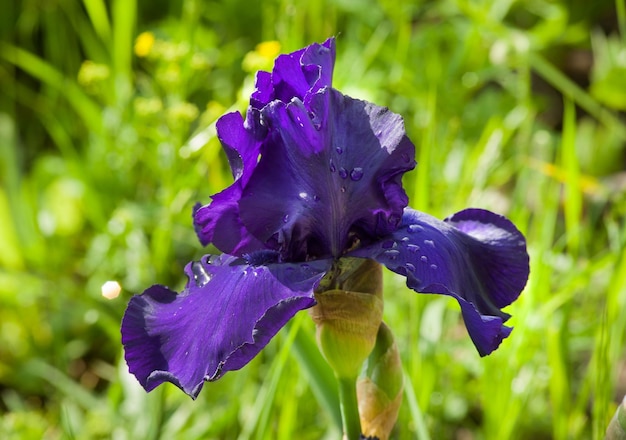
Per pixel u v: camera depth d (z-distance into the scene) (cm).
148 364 27
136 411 46
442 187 58
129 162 61
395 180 28
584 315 54
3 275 59
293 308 25
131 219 57
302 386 46
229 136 27
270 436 39
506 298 29
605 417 40
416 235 28
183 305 28
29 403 58
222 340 26
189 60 56
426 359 45
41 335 61
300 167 27
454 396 50
